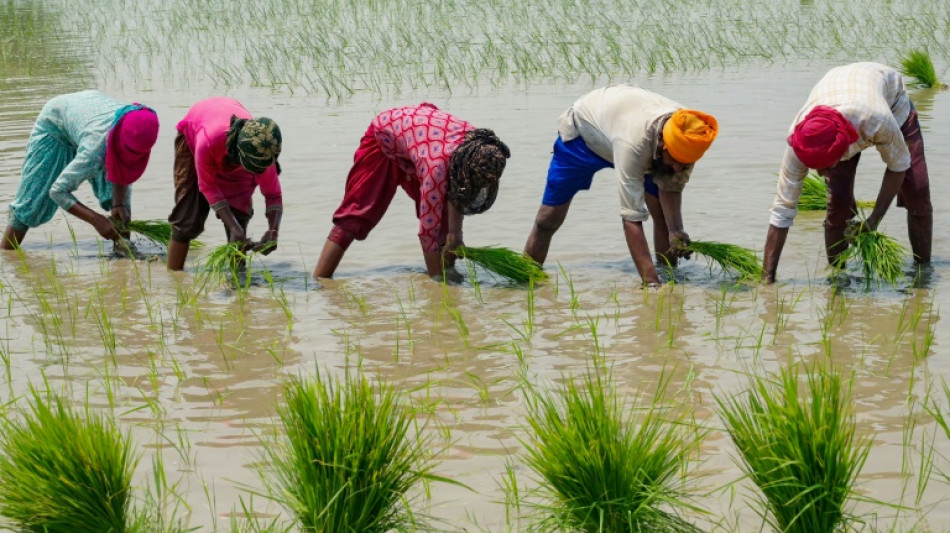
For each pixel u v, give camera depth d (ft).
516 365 29.07
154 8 122.21
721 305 33.09
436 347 30.63
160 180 51.26
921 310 32.58
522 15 105.60
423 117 35.99
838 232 36.63
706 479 22.31
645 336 31.14
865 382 27.09
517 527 20.65
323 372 28.71
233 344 31.04
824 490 19.34
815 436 19.57
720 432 24.34
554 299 35.12
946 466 22.49
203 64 83.56
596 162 36.24
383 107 67.31
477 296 35.60
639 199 35.09
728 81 73.97
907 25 94.07
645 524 19.98
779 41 89.51
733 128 59.00
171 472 23.02
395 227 44.11
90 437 20.31
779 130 58.18
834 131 32.42
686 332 31.35
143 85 76.95
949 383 26.81
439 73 78.48
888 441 23.72
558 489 20.31
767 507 20.35
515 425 25.07
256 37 97.91
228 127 35.45
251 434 24.85
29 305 35.01
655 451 20.85
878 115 32.71
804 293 34.88
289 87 74.33
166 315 33.83
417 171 36.09
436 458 23.48
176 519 21.07
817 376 27.45
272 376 28.50
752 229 42.06
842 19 99.04
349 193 37.29
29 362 29.68
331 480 19.90
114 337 31.50
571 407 21.18
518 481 22.38
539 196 47.24
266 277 36.27
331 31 99.45
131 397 27.12
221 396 27.07
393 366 29.12
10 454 20.62
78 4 128.67
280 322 33.09
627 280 37.01
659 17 103.30
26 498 19.81
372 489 19.89
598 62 81.15
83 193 49.65
